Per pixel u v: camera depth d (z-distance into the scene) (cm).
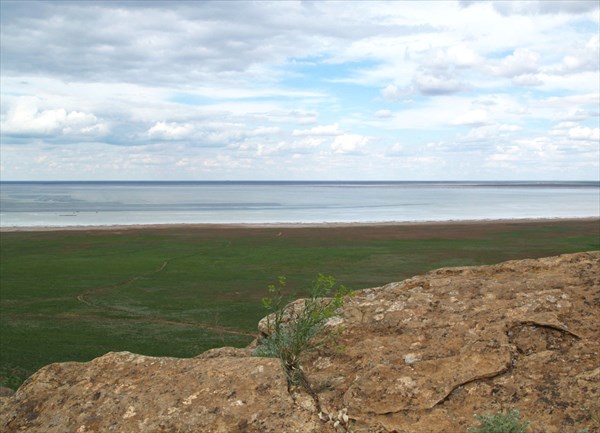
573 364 605
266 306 730
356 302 836
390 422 554
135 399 578
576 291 755
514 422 507
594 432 497
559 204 15100
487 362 623
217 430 528
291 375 620
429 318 752
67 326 2531
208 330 2462
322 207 13938
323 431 536
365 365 658
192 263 4400
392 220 9306
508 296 775
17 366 1923
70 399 599
